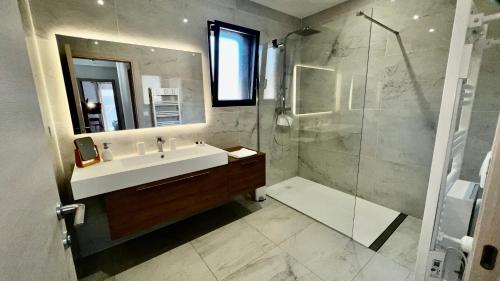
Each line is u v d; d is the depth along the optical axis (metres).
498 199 0.35
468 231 0.95
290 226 2.03
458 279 0.77
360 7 2.17
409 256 1.63
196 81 2.02
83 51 1.47
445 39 1.71
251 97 2.43
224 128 2.29
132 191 1.40
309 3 2.31
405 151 2.08
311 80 2.73
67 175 1.51
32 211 0.48
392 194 2.24
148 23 1.69
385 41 2.04
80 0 1.42
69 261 0.79
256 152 2.19
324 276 1.46
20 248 0.40
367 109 2.28
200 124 2.11
